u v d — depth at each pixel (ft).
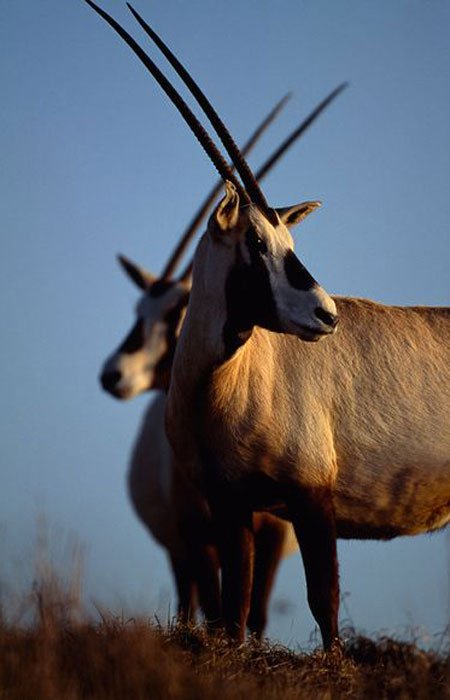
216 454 85.76
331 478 86.58
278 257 82.07
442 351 91.66
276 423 85.61
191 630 78.79
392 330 91.15
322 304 79.46
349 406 88.07
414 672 71.56
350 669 74.28
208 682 67.56
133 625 75.61
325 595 83.61
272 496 86.33
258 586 110.42
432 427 89.35
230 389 84.74
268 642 78.64
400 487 88.89
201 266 85.20
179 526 123.03
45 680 65.77
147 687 66.80
